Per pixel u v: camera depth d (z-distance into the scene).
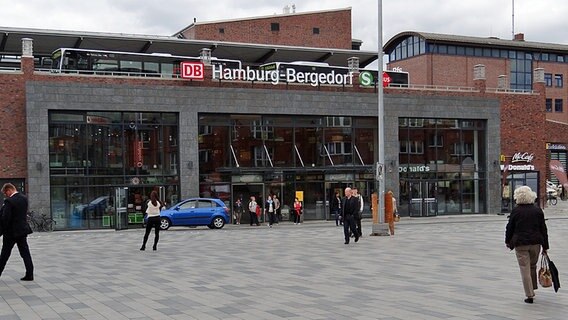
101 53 38.78
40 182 35.12
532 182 50.31
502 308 10.82
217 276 15.10
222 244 24.31
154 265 17.48
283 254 20.20
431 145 45.97
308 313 10.49
